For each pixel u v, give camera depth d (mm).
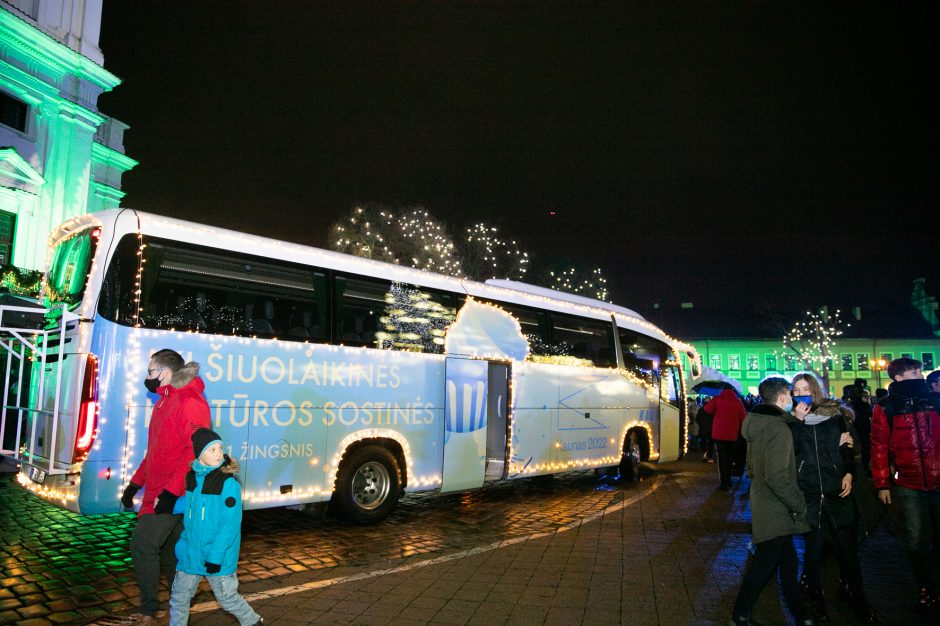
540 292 11695
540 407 10945
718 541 7461
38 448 6738
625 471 12766
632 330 13594
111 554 6652
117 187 21781
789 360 68812
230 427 7062
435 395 9211
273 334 7555
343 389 8133
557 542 7391
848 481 5082
